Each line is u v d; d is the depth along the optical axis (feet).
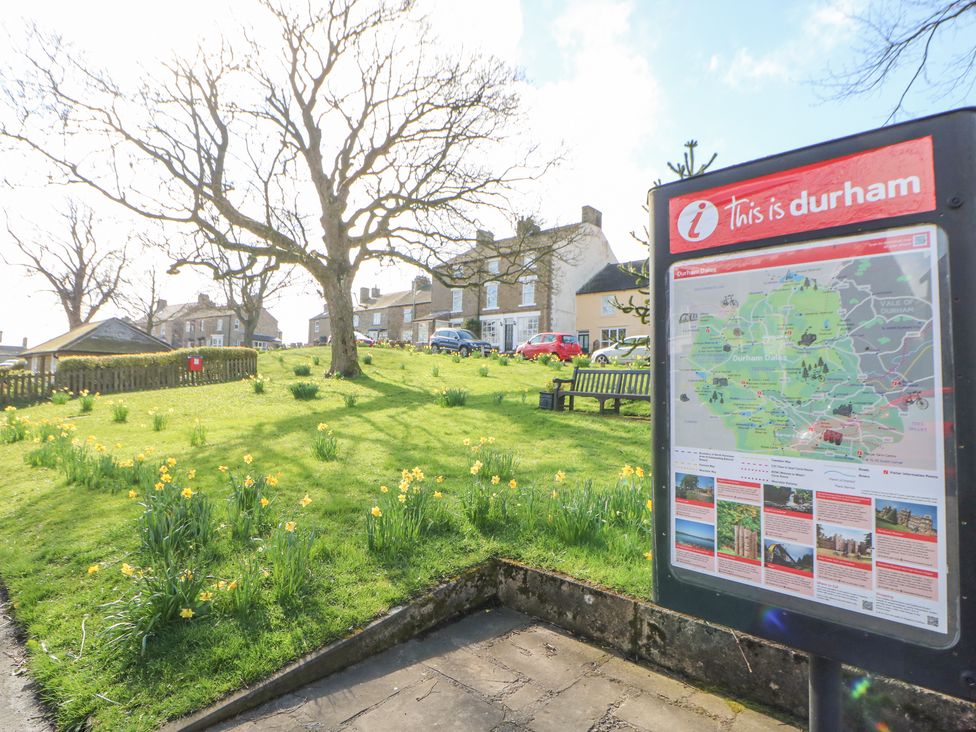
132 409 38.65
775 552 5.98
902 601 5.16
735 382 6.33
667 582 6.88
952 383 4.88
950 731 7.30
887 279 5.28
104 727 7.65
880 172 5.32
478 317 143.64
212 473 19.43
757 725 8.20
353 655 9.82
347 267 58.54
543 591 11.63
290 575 10.73
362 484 18.17
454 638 10.82
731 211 6.36
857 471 5.45
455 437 26.58
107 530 13.91
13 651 9.51
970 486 4.75
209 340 250.37
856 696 8.08
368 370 62.23
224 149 55.77
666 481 6.92
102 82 49.67
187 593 10.05
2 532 14.28
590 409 35.96
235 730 7.95
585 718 8.36
